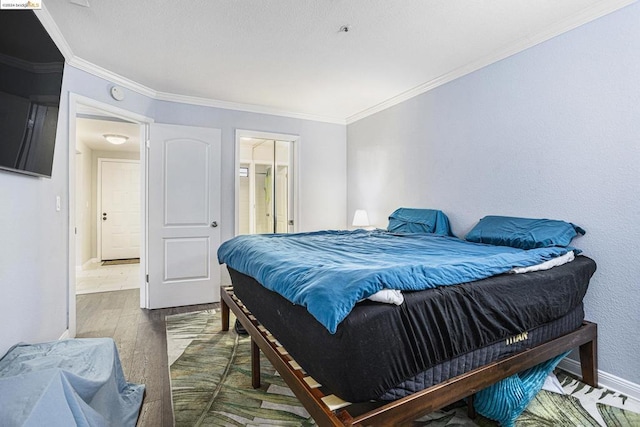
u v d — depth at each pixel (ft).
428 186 10.91
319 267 4.71
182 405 5.95
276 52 8.78
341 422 3.65
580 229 6.97
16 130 5.35
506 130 8.47
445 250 6.94
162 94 11.82
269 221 16.17
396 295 3.89
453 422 5.47
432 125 10.75
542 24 7.35
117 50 8.61
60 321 8.20
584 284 6.34
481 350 4.73
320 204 14.99
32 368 4.66
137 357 7.83
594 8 6.65
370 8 6.82
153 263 11.59
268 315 5.68
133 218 21.90
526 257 5.59
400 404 3.89
